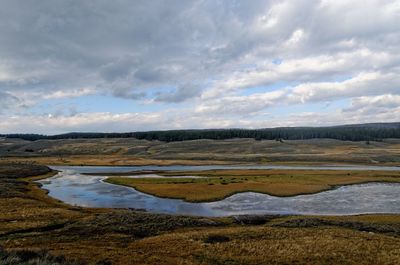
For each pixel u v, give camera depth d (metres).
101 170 135.75
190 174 110.12
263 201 61.66
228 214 52.28
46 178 104.38
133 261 27.09
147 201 63.16
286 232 36.56
